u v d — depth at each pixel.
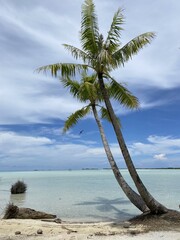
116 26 14.17
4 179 71.81
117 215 17.88
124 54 14.24
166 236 10.41
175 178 67.31
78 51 14.84
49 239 10.24
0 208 20.83
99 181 57.09
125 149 13.97
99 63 14.25
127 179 65.06
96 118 18.62
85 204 22.67
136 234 10.88
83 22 14.45
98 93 18.05
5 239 10.30
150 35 13.89
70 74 14.93
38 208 20.81
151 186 40.06
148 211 14.33
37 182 54.47
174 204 21.59
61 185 44.78
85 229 12.05
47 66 14.75
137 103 16.12
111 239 10.10
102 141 17.42
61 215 17.97
